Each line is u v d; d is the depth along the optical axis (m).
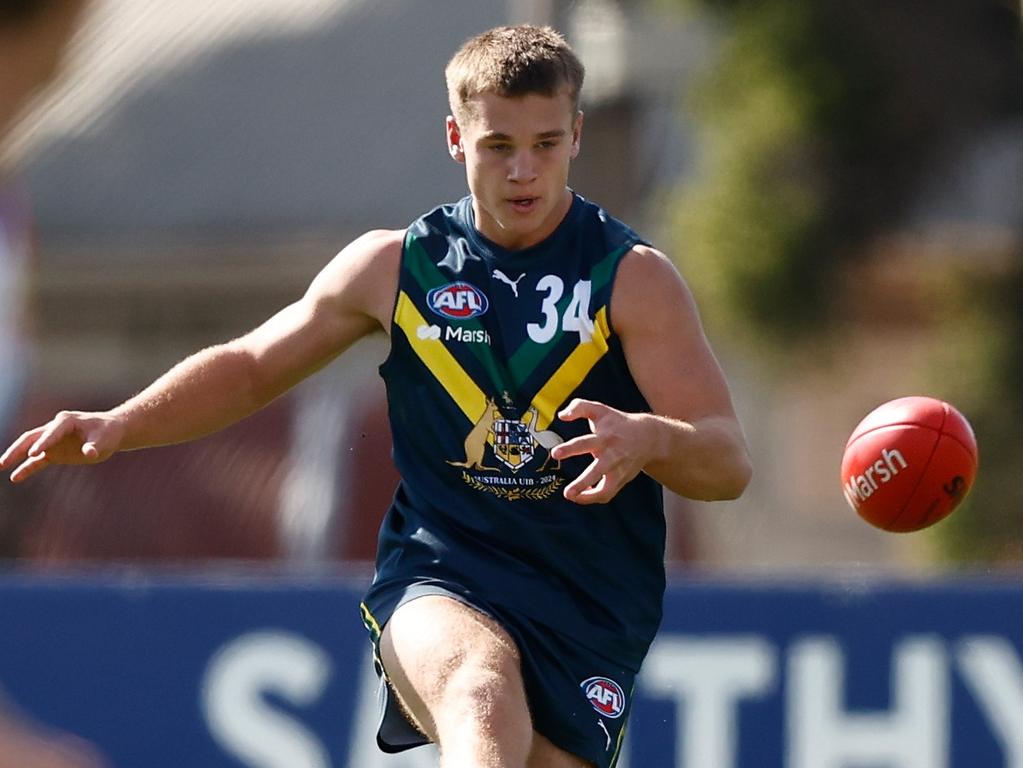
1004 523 53.12
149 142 79.00
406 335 15.09
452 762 13.12
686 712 24.23
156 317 74.38
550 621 14.94
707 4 54.81
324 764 24.50
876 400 69.69
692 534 62.84
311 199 75.75
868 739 24.05
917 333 64.31
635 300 14.87
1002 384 53.94
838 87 52.72
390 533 15.43
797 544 73.88
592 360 14.91
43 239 74.88
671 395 14.73
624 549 15.38
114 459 55.00
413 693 14.17
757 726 24.16
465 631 14.26
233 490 55.84
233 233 75.00
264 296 74.62
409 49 79.62
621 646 15.40
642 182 63.84
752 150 53.78
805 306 53.84
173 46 83.06
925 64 53.72
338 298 15.38
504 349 14.90
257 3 84.50
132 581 25.27
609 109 62.75
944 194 55.31
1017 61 54.41
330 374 59.75
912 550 56.38
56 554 53.69
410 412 15.20
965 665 24.08
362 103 78.38
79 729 24.81
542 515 14.98
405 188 75.44
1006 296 55.12
